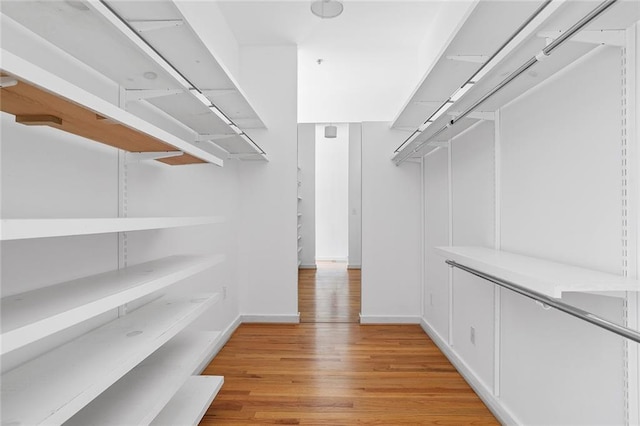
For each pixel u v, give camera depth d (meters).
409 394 2.29
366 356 2.91
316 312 4.22
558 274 1.20
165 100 1.91
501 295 2.03
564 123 1.50
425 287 3.63
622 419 1.19
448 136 2.76
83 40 1.27
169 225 1.40
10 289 1.14
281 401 2.19
